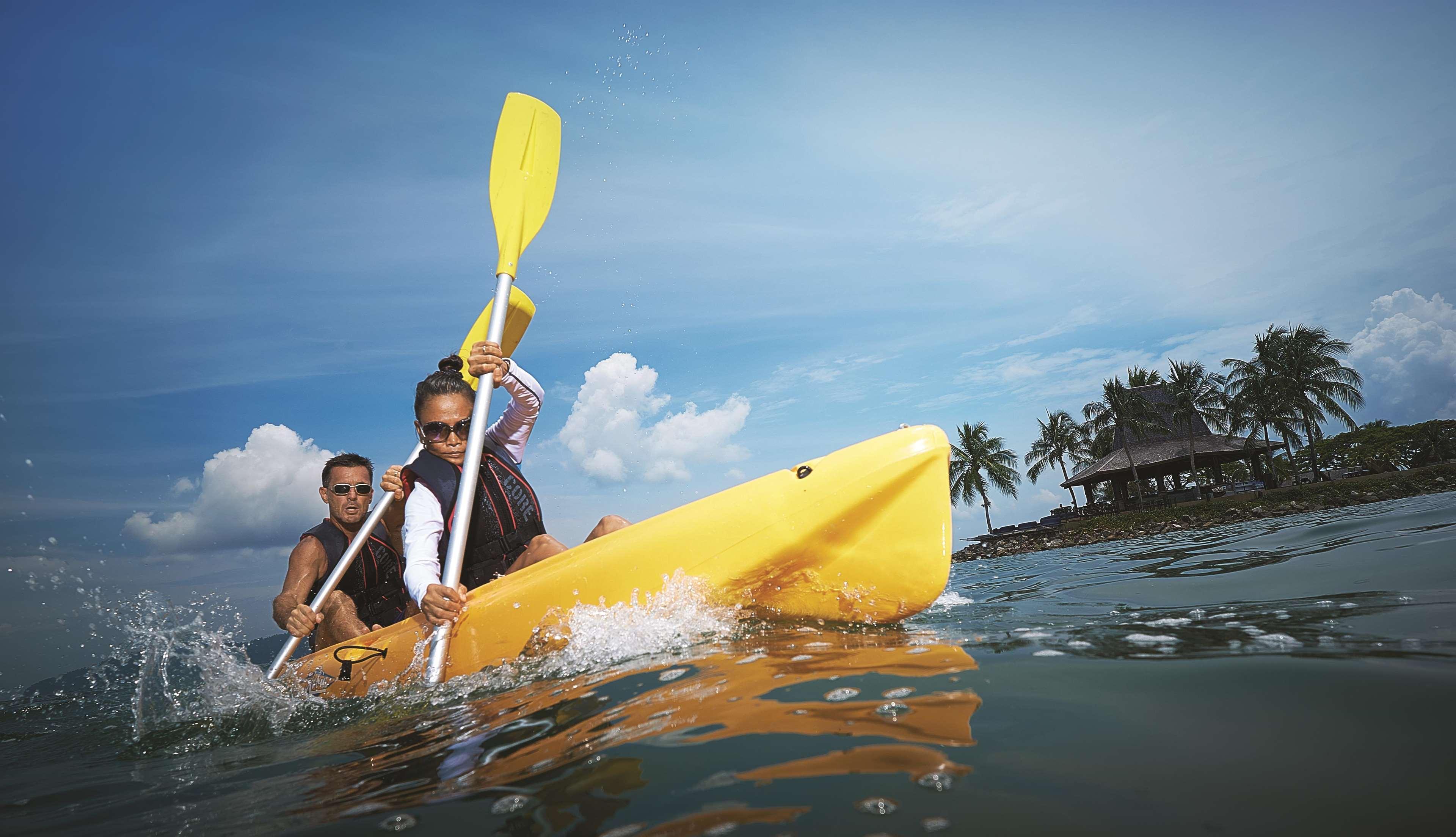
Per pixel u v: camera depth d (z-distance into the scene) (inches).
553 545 100.3
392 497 117.9
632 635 79.6
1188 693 42.1
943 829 28.2
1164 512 1205.1
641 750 42.2
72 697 152.6
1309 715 36.5
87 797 61.5
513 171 138.3
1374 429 1903.3
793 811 31.3
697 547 83.7
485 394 101.0
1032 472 1748.3
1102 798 29.6
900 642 66.3
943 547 79.8
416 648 88.0
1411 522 194.5
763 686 53.1
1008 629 69.9
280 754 66.3
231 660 99.3
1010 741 36.8
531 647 82.2
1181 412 1402.6
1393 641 50.4
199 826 46.0
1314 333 1349.7
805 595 83.7
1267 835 25.4
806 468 86.3
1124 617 74.1
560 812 35.4
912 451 82.6
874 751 37.2
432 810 39.2
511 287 126.1
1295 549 158.4
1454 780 28.0
